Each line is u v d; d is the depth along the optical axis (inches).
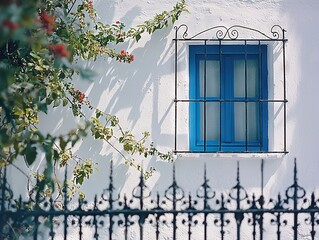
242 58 319.0
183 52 309.4
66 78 304.0
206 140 317.7
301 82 308.2
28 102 237.0
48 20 199.0
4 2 145.3
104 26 305.7
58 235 300.5
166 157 305.1
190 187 306.3
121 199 306.3
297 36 308.7
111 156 307.7
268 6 309.7
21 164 302.5
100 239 303.9
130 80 309.3
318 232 300.7
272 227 303.3
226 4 310.2
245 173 307.1
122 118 308.7
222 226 207.9
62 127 307.0
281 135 307.6
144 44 309.6
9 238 207.0
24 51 246.4
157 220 207.6
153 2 310.0
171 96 308.7
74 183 304.2
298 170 306.8
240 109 319.0
